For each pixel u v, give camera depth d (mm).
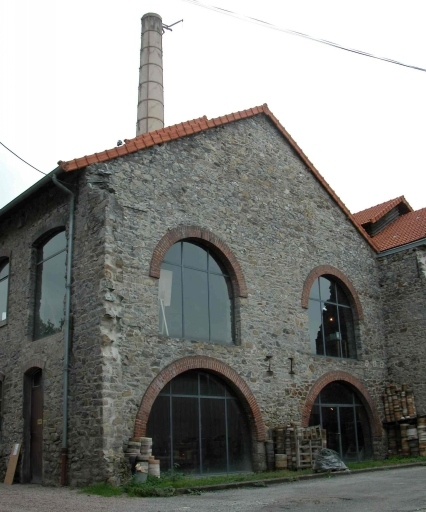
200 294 15383
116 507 9344
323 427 17484
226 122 17062
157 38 23859
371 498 9844
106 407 12117
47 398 13719
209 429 14648
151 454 13016
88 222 13680
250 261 16562
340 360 18438
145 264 13914
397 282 20391
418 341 19406
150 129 22406
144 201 14359
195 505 9531
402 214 24234
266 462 15289
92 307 12945
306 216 18828
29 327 15273
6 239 17172
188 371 14594
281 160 18656
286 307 17172
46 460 13250
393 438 18812
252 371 15680
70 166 13453
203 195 15859
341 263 19578
